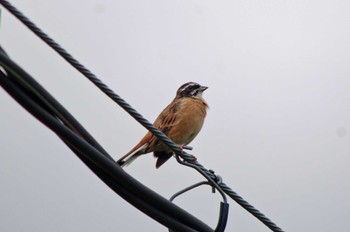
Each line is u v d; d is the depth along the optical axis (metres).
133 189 10.31
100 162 9.92
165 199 10.59
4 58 8.93
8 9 8.80
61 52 9.41
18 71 9.09
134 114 10.53
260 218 11.52
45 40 9.22
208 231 11.03
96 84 9.93
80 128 9.90
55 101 9.55
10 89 9.29
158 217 10.60
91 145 9.93
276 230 11.51
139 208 10.53
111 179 10.38
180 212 10.70
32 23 9.01
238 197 11.48
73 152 10.27
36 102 9.44
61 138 9.84
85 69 9.70
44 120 9.47
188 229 10.81
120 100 10.22
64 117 9.70
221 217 11.17
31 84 9.25
